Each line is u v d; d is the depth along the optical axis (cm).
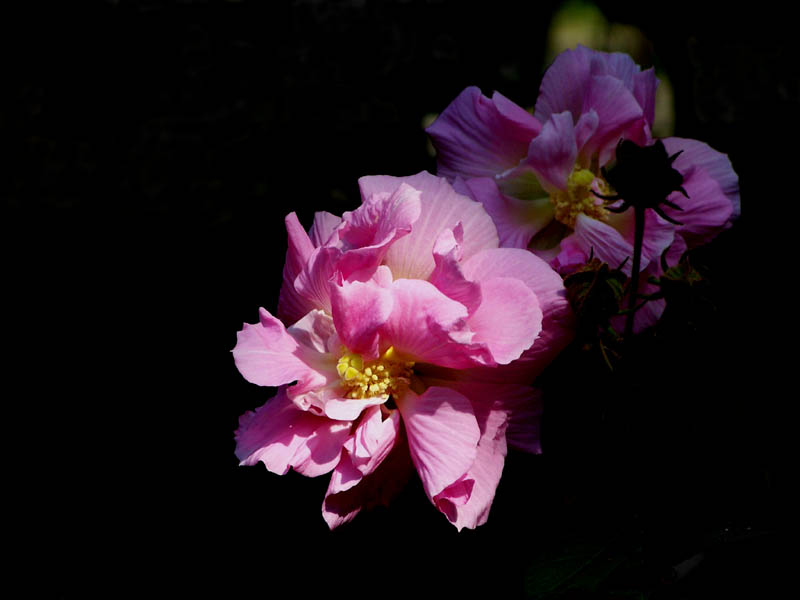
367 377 64
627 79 70
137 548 82
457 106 70
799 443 65
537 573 64
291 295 66
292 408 64
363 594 70
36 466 88
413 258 64
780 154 90
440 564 69
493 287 63
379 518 70
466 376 65
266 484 79
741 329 68
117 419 91
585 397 66
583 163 70
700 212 69
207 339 95
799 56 98
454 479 62
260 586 76
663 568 64
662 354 64
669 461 65
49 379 94
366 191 65
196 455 87
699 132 93
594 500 66
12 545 84
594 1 79
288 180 103
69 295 102
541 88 70
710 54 97
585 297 63
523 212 70
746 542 66
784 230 78
